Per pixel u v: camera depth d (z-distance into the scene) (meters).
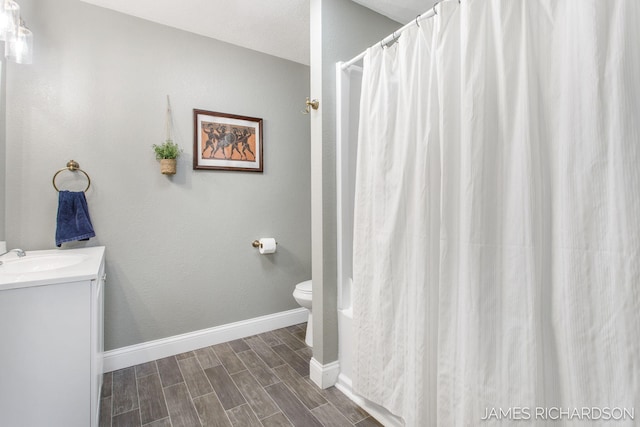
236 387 1.74
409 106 1.27
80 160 1.84
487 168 0.97
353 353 1.54
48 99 1.75
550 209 0.88
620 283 0.73
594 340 0.77
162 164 2.02
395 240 1.33
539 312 0.88
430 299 1.18
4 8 1.34
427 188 1.18
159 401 1.62
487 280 0.97
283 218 2.64
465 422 0.98
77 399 1.20
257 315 2.51
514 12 0.94
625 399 0.72
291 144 2.68
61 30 1.79
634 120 0.72
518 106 0.92
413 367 1.20
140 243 2.03
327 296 1.74
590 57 0.78
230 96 2.37
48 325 1.15
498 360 0.94
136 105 2.00
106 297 1.92
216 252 2.31
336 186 1.76
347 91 1.75
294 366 1.98
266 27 2.16
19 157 1.67
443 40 1.11
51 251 1.69
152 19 2.04
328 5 1.71
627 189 0.73
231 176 2.38
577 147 0.81
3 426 1.09
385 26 1.96
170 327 2.13
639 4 0.74
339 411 1.54
